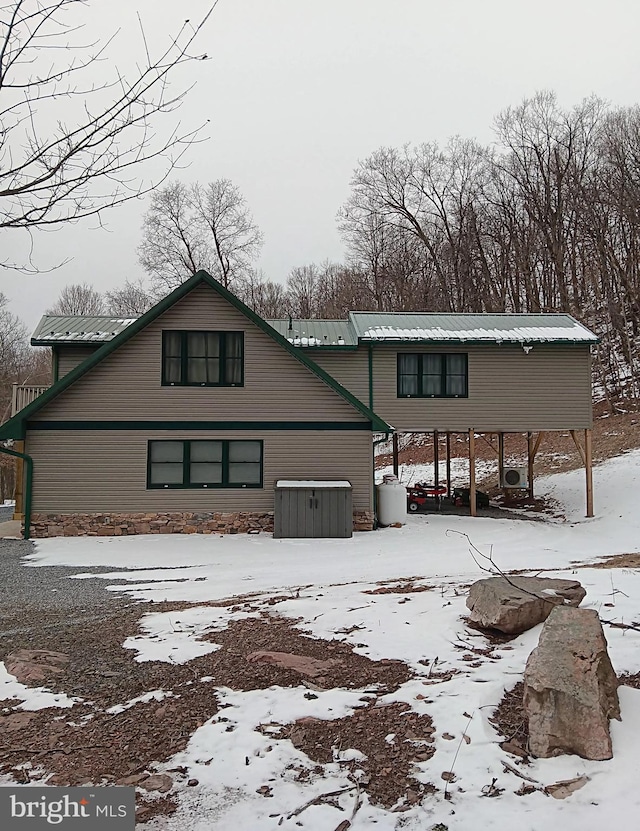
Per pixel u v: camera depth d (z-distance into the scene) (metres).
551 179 38.69
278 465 16.48
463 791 3.69
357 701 4.92
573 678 4.20
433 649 5.94
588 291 37.84
